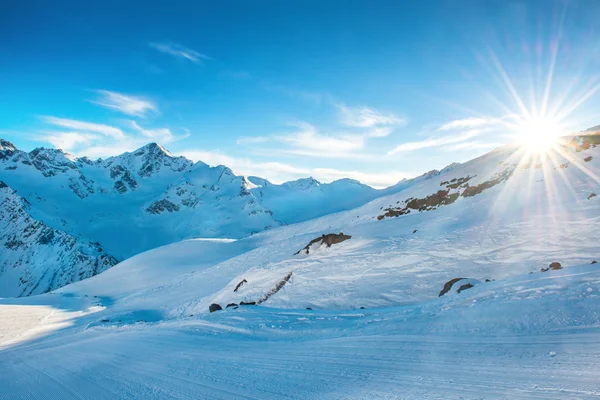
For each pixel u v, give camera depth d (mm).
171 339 14727
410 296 19422
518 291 10539
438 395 5430
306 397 6277
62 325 45781
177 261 101625
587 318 7273
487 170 50656
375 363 7504
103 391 8609
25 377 11742
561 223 22391
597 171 31531
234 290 34719
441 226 31469
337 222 81062
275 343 11234
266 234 120500
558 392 4855
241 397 6746
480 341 7535
